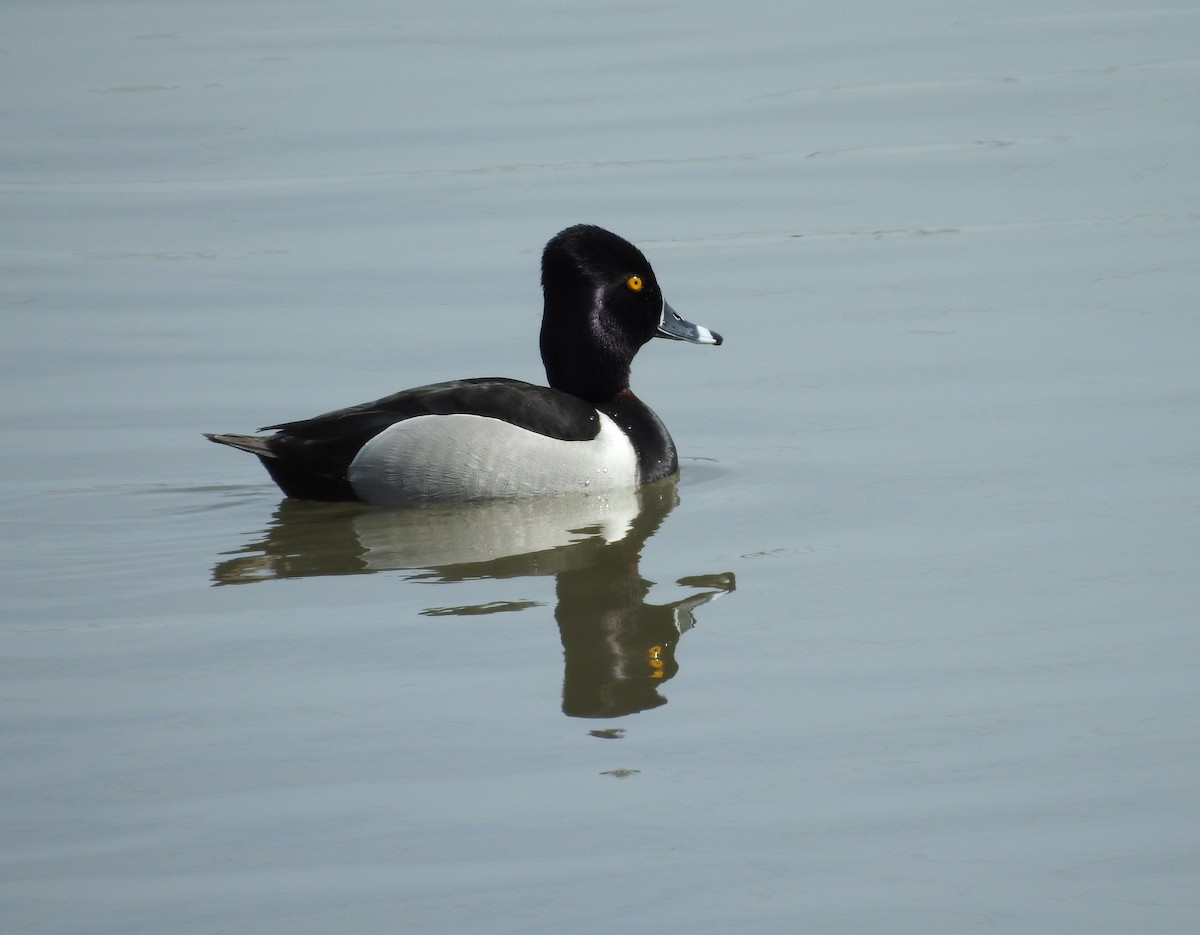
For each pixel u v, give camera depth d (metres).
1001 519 11.88
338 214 19.80
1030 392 14.53
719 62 24.97
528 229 19.16
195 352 16.12
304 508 12.65
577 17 27.89
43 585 11.12
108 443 14.06
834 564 11.19
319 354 15.99
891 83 23.64
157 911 7.29
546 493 12.67
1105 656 9.62
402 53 26.03
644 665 9.66
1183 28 25.47
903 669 9.54
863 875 7.51
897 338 16.02
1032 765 8.41
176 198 20.47
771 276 17.75
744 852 7.70
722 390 15.14
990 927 7.12
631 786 8.28
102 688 9.44
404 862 7.65
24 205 20.33
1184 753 8.47
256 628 10.28
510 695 9.28
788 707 9.11
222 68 25.55
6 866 7.63
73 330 16.69
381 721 8.98
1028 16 26.86
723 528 12.01
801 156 21.16
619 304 13.45
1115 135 21.28
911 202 19.70
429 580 11.06
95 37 27.77
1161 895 7.31
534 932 7.12
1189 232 18.25
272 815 8.04
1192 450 13.02
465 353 15.95
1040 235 18.47
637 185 20.34
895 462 13.21
